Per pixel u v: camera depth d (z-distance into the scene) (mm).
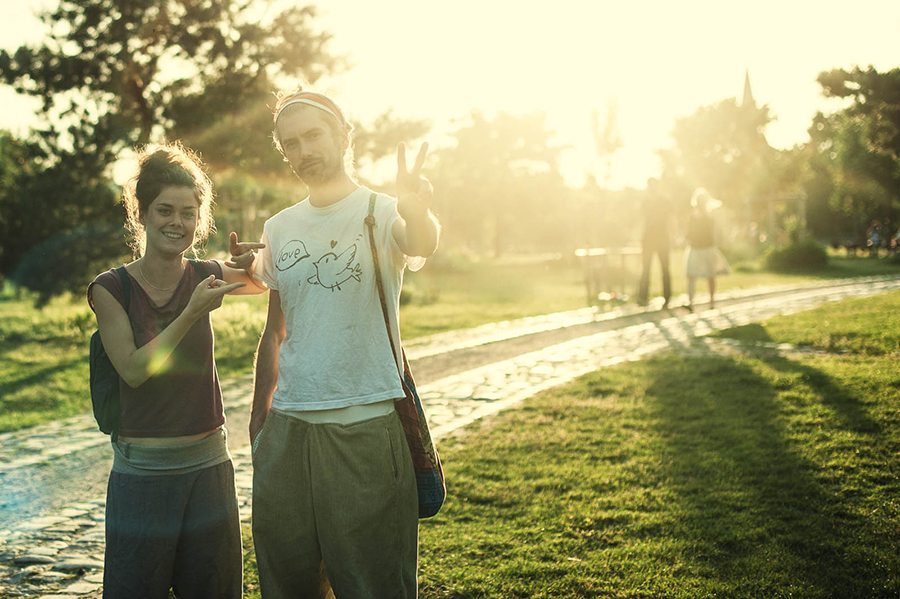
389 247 2732
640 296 15875
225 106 20156
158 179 2662
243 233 21812
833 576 3555
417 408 2791
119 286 2646
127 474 2648
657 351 9672
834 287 18984
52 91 19547
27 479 5984
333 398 2646
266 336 2986
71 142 19938
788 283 21516
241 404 8391
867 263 32250
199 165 3035
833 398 6469
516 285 27797
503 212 66000
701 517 4305
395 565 2686
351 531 2617
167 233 2676
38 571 4184
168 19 20219
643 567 3764
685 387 7410
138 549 2635
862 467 4859
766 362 8281
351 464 2627
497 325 14094
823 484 4652
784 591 3438
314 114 2709
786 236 40219
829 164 56812
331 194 2797
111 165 20047
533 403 7176
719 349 9469
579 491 4820
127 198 2887
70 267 20250
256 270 2928
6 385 10086
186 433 2678
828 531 4020
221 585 2787
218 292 2541
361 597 2619
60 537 4707
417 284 23328
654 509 4473
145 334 2645
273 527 2730
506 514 4555
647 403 6895
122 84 19781
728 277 25438
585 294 20938
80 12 19391
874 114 24594
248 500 5207
